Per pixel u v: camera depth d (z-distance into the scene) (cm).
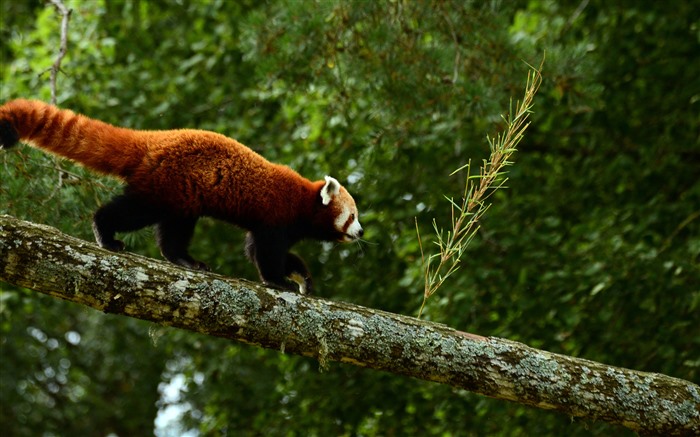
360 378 1366
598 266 1233
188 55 1648
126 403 2334
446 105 1135
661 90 1434
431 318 1301
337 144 1467
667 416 672
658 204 1316
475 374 665
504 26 1132
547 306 1259
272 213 851
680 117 1374
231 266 1458
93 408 2342
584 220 1377
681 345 1207
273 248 853
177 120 1532
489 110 1066
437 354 662
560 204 1409
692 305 1154
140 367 2317
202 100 1588
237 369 1642
